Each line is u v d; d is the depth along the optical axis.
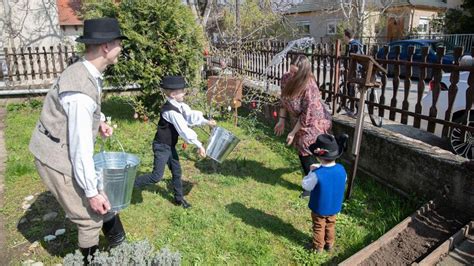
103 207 2.44
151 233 3.50
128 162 3.00
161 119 3.74
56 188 2.46
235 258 3.18
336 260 3.19
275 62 6.83
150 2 6.57
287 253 3.27
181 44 6.75
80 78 2.32
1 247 3.27
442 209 3.63
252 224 3.68
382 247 3.18
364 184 4.52
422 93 4.17
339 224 3.69
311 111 3.94
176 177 3.90
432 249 3.11
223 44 8.43
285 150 5.69
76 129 2.26
